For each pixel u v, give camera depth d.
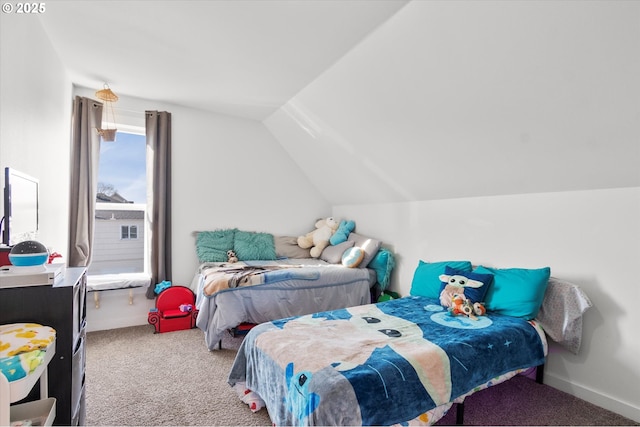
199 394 2.01
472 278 2.39
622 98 1.58
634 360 1.89
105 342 2.83
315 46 2.27
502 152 2.29
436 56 1.98
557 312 2.12
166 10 1.92
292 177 4.36
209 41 2.25
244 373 1.98
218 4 1.86
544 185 2.30
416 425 1.44
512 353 1.88
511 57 1.73
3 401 0.90
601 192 2.05
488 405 1.95
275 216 4.23
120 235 3.71
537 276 2.19
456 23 1.75
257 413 1.83
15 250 1.30
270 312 2.86
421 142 2.68
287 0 1.79
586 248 2.11
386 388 1.39
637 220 1.90
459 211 2.96
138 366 2.37
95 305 3.15
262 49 2.33
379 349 1.64
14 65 1.62
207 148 3.76
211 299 2.72
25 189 1.62
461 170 2.67
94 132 3.11
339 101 2.87
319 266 3.44
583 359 2.08
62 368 1.30
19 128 1.70
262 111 3.69
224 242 3.71
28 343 1.10
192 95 3.27
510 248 2.56
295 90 3.04
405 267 3.51
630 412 1.88
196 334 3.04
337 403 1.28
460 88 2.06
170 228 3.47
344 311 2.32
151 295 3.31
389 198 3.67
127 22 2.05
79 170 3.02
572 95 1.71
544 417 1.84
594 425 1.79
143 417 1.77
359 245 3.71
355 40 2.18
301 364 1.51
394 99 2.47
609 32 1.41
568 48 1.55
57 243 2.55
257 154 4.09
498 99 1.97
